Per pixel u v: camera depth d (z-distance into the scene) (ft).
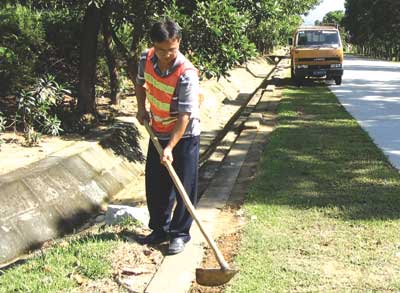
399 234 16.05
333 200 19.20
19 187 19.36
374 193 19.85
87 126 29.12
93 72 30.45
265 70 94.58
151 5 27.89
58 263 14.06
